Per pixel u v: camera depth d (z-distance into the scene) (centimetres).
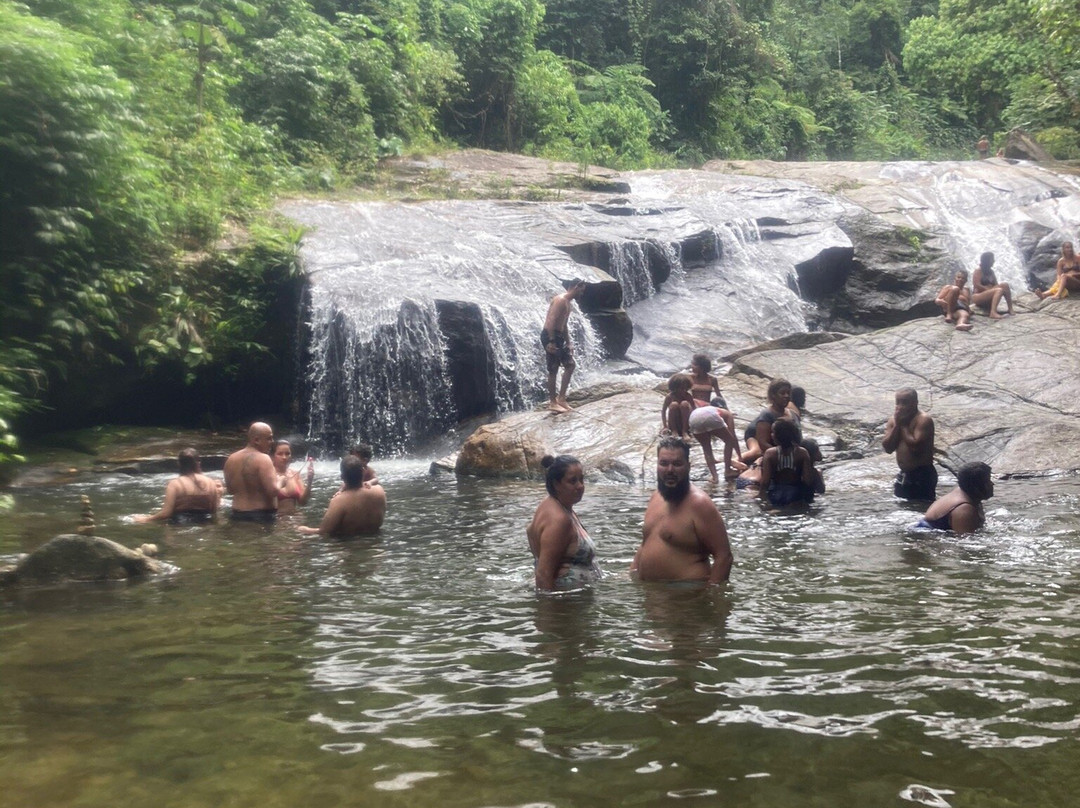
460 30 2614
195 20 1741
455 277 1484
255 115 1986
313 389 1354
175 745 309
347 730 321
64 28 1313
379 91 2255
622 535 699
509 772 286
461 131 2675
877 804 264
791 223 2066
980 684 360
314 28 2150
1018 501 817
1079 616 456
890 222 2097
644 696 350
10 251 1156
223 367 1343
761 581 538
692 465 1023
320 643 426
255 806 265
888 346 1384
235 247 1408
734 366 1370
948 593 505
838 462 1002
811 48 4262
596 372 1498
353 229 1634
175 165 1497
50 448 1157
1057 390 1202
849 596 500
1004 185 2289
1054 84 2911
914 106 4303
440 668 387
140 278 1248
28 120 1140
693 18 3356
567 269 1578
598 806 264
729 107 3481
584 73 3259
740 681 365
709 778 281
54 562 557
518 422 1148
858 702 342
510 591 525
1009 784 276
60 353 1193
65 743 311
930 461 859
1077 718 326
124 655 409
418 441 1340
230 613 481
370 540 694
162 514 798
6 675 382
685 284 1855
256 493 809
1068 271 1595
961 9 3888
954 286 1482
